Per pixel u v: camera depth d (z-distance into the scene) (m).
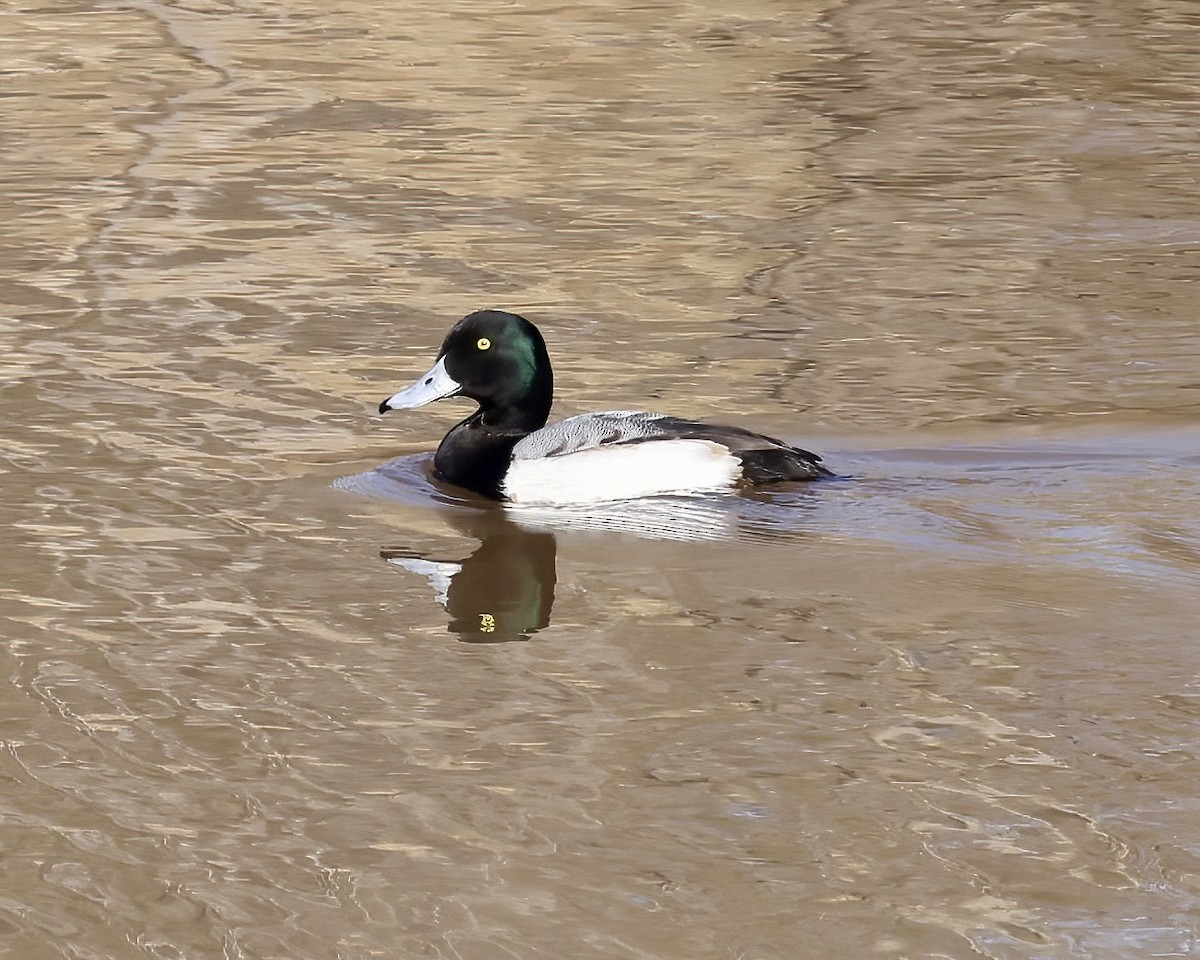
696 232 20.36
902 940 7.13
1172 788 8.26
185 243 19.53
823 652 9.83
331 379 15.20
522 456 12.60
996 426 14.02
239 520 11.96
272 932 7.25
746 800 8.24
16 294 17.52
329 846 7.89
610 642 10.02
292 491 12.56
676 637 10.08
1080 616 10.23
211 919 7.35
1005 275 18.73
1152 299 17.89
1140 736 8.77
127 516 12.00
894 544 11.41
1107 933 7.14
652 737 8.87
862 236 20.23
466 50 30.95
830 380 15.34
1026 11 34.28
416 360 15.77
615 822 8.07
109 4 34.62
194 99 27.14
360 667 9.73
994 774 8.42
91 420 13.97
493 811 8.18
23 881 7.62
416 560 11.30
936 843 7.83
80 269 18.45
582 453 12.51
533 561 11.28
